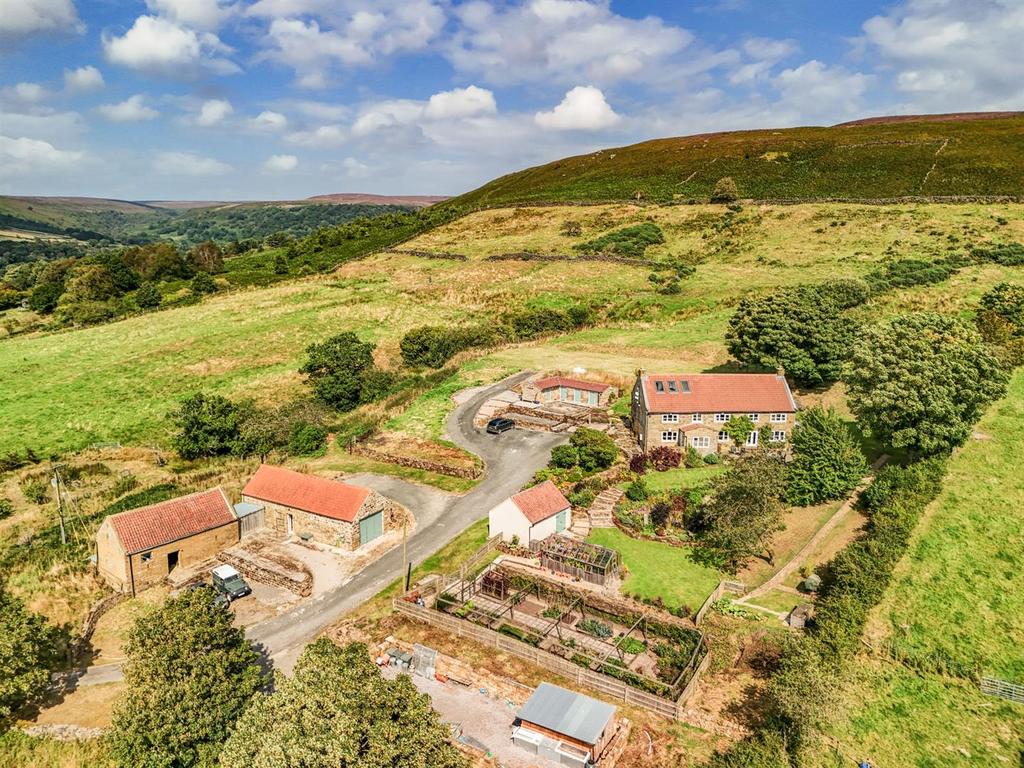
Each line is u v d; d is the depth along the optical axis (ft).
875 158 545.85
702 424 217.97
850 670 122.52
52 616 156.66
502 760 110.11
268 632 147.13
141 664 108.47
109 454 258.78
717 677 127.95
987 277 328.90
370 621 149.69
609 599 150.20
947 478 180.96
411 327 383.24
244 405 276.41
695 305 365.81
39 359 363.76
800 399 245.45
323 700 88.99
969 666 125.90
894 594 144.15
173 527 175.32
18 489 232.32
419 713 91.20
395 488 215.72
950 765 107.76
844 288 301.43
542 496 181.37
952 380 178.50
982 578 146.51
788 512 182.39
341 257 579.89
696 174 607.37
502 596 157.17
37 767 113.80
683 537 173.99
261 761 84.64
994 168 483.10
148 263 617.21
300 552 181.98
